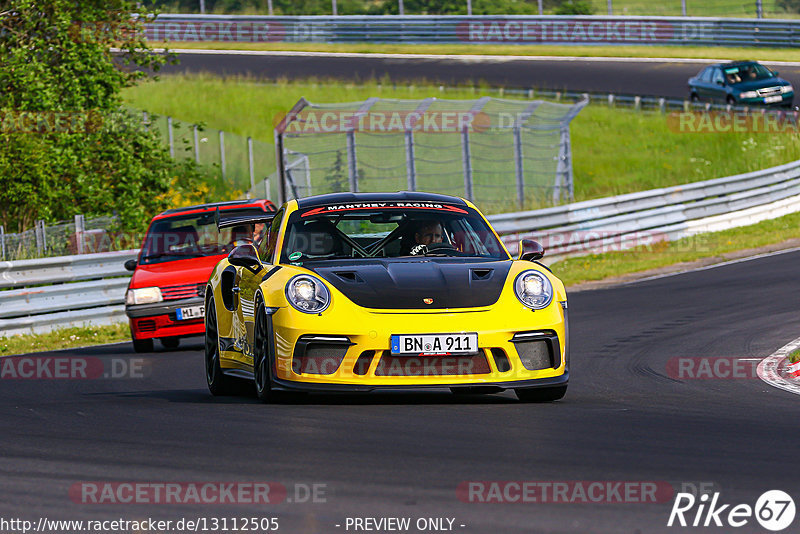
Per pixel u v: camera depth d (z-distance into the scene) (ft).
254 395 101.35
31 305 181.57
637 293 196.54
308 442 69.51
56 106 257.34
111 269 197.77
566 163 338.75
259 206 172.76
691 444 67.77
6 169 239.91
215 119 447.83
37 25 272.10
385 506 52.21
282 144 282.56
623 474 58.59
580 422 76.69
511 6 627.05
